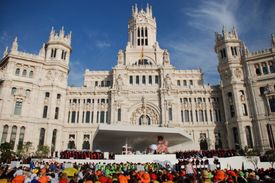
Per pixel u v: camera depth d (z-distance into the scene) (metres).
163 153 47.88
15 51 71.00
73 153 50.31
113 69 79.50
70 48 80.81
